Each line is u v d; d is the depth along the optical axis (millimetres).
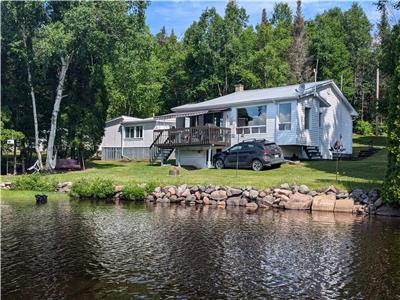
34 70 35250
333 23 72000
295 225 13922
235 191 19594
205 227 13508
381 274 8484
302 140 30375
